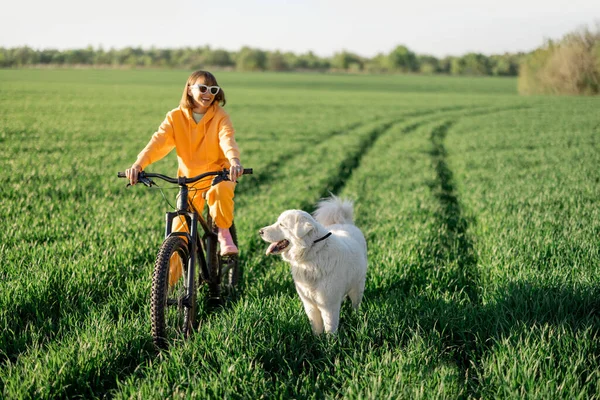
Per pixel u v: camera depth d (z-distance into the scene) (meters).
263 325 4.08
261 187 11.48
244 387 3.22
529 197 9.52
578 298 4.53
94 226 6.99
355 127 26.69
